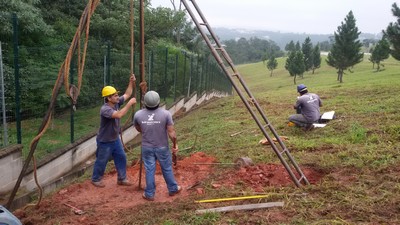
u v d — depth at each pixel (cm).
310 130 981
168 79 1842
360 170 630
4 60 994
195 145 958
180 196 624
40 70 1092
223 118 1411
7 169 690
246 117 1359
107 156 678
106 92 655
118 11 2459
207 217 495
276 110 1446
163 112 607
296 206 511
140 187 671
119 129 687
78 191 671
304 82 4744
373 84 2069
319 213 484
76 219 547
